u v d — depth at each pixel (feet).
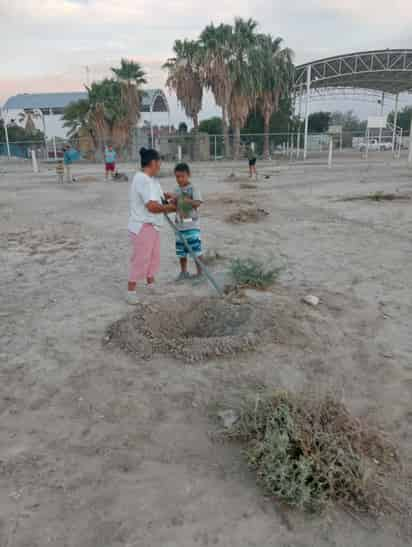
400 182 56.80
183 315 14.49
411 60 130.93
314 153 153.58
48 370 11.49
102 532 6.69
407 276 19.01
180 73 122.62
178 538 6.60
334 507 7.21
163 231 29.40
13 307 16.02
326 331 13.48
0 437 8.91
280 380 10.85
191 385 10.69
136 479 7.75
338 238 26.43
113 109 118.73
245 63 117.80
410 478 7.81
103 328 13.97
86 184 63.16
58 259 22.71
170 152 126.93
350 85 162.20
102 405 9.95
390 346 12.68
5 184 64.69
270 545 6.52
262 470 7.67
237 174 76.07
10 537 6.60
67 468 8.02
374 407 9.80
